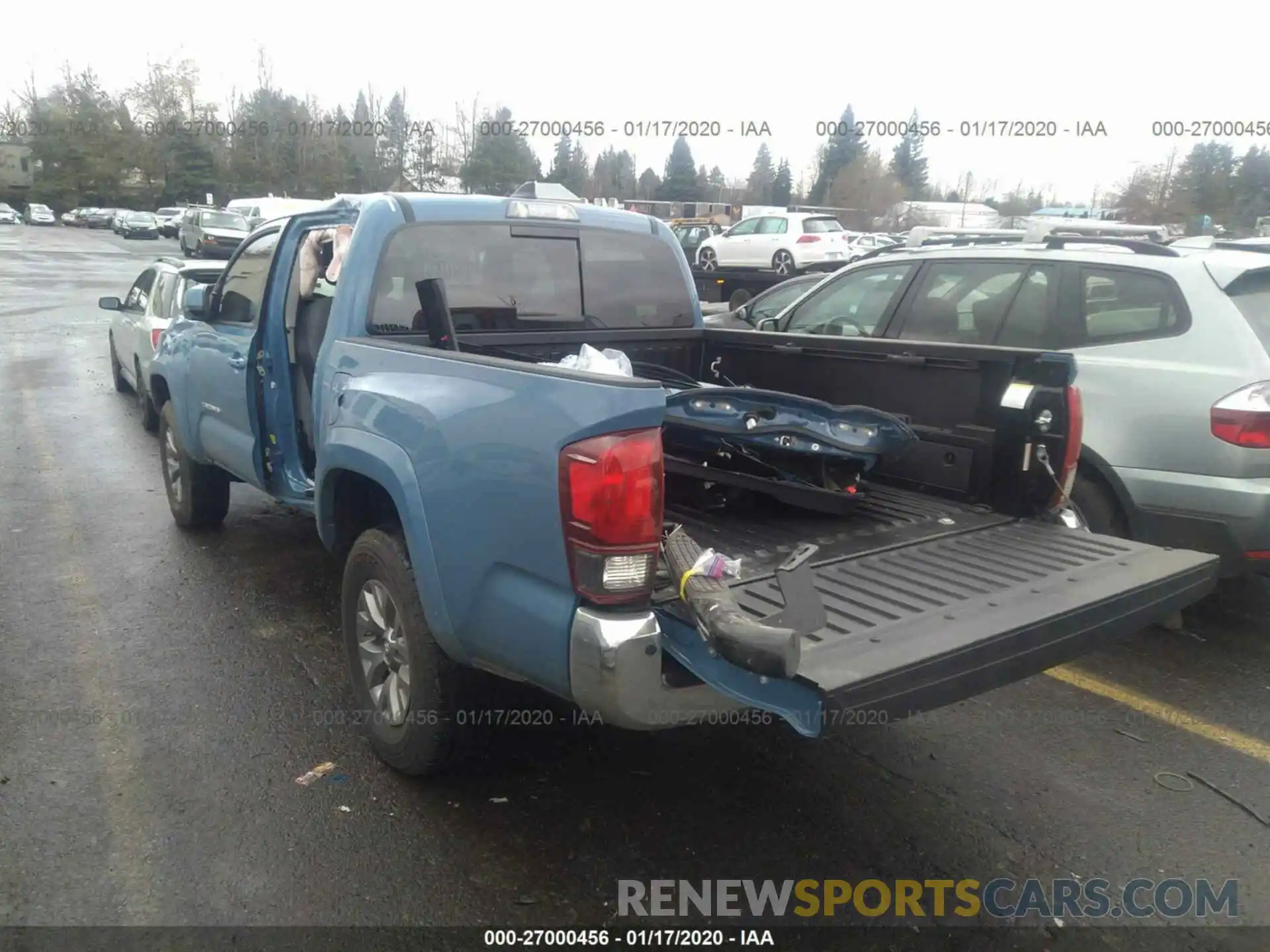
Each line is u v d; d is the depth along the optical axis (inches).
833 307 256.4
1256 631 197.3
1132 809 134.6
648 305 188.4
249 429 188.1
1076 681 174.2
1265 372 171.8
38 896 110.9
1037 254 212.8
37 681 162.6
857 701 92.1
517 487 106.8
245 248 203.6
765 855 122.7
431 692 125.2
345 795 132.2
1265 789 140.3
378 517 153.8
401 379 129.4
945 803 135.0
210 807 128.5
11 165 3009.4
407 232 156.9
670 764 142.9
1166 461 180.1
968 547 133.0
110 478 294.0
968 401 151.7
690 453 140.1
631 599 101.6
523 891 114.7
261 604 197.3
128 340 390.3
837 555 126.8
